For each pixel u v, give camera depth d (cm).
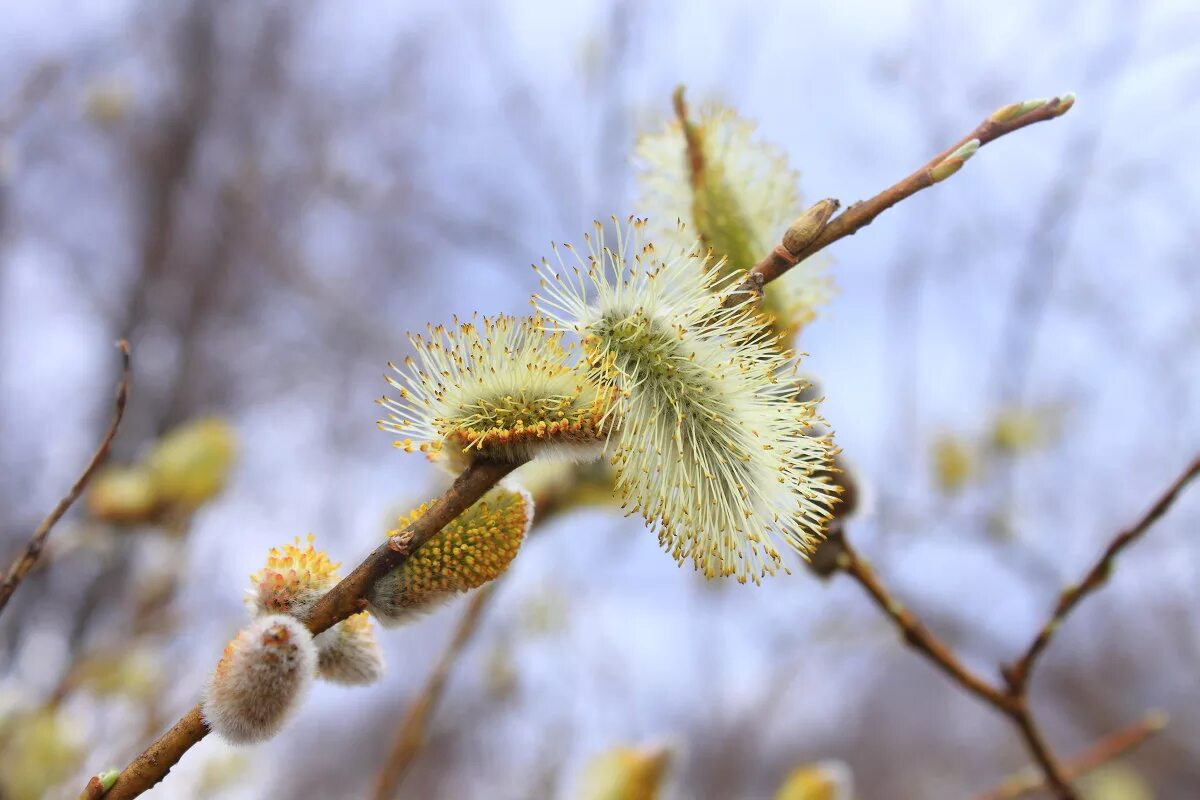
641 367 29
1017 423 75
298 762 97
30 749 41
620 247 29
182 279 125
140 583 51
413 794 82
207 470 48
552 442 28
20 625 67
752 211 32
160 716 45
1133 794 70
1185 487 33
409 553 27
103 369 118
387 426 28
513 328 29
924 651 35
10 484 104
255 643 26
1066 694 98
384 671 28
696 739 75
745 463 29
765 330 31
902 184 28
